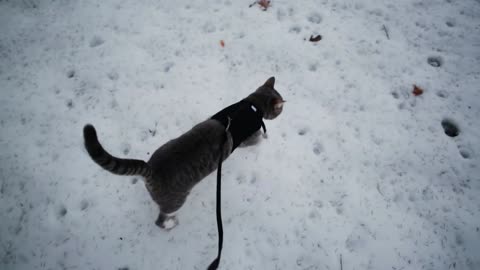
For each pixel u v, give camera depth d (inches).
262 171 128.6
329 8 175.5
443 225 115.3
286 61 157.3
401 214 117.9
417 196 121.4
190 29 169.5
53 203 122.5
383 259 110.0
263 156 132.0
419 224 115.8
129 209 121.3
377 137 134.7
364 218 117.4
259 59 158.2
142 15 176.6
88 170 129.5
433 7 173.2
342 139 134.6
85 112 144.6
